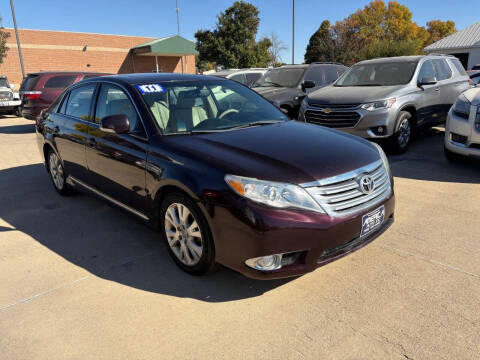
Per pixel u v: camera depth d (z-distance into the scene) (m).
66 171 4.72
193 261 2.98
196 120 3.51
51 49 26.86
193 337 2.38
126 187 3.54
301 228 2.51
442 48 30.75
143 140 3.31
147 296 2.82
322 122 6.84
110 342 2.36
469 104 5.42
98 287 2.95
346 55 43.59
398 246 3.42
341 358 2.16
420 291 2.75
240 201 2.53
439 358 2.13
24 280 3.09
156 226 3.31
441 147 7.25
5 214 4.55
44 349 2.32
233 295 2.80
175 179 2.87
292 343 2.29
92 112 4.13
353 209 2.72
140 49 28.84
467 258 3.18
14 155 7.86
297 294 2.78
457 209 4.21
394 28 59.34
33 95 11.06
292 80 9.46
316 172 2.66
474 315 2.47
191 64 33.78
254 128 3.50
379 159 3.12
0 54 23.09
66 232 3.99
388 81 7.26
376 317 2.49
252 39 37.28
